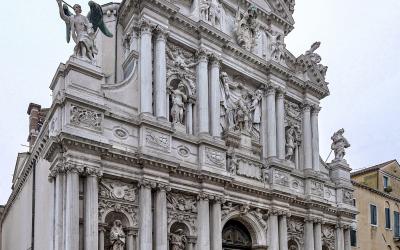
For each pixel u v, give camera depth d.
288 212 36.81
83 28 28.38
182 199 31.03
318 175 39.97
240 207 34.03
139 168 29.06
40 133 32.44
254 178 35.44
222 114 35.09
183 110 33.00
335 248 41.06
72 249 25.17
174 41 33.38
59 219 25.94
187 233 30.97
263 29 39.78
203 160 32.03
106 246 27.61
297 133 40.81
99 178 27.27
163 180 29.55
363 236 50.00
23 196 39.88
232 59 36.47
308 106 41.47
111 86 29.77
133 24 32.19
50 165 28.03
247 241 35.47
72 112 26.70
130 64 31.97
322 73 43.47
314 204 38.81
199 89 33.69
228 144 34.62
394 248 53.47
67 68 27.50
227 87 35.75
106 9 34.84
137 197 29.02
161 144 30.08
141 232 28.31
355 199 50.22
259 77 38.19
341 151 43.56
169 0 33.06
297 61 41.47
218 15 36.09
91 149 26.81
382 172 57.72
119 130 29.05
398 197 57.28
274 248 35.12
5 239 50.72
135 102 30.61
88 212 26.22
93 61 28.28
